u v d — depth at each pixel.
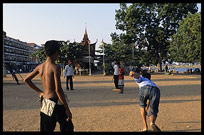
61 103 2.66
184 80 21.28
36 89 2.84
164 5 42.88
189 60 35.94
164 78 25.16
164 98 8.94
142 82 4.46
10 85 16.22
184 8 43.69
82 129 4.49
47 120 2.66
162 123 4.94
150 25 44.59
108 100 8.52
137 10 42.47
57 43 2.78
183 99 8.62
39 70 2.74
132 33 42.94
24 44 112.56
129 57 38.50
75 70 36.53
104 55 36.72
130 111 6.31
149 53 47.41
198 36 32.72
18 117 5.57
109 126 4.73
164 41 44.97
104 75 33.97
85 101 8.27
